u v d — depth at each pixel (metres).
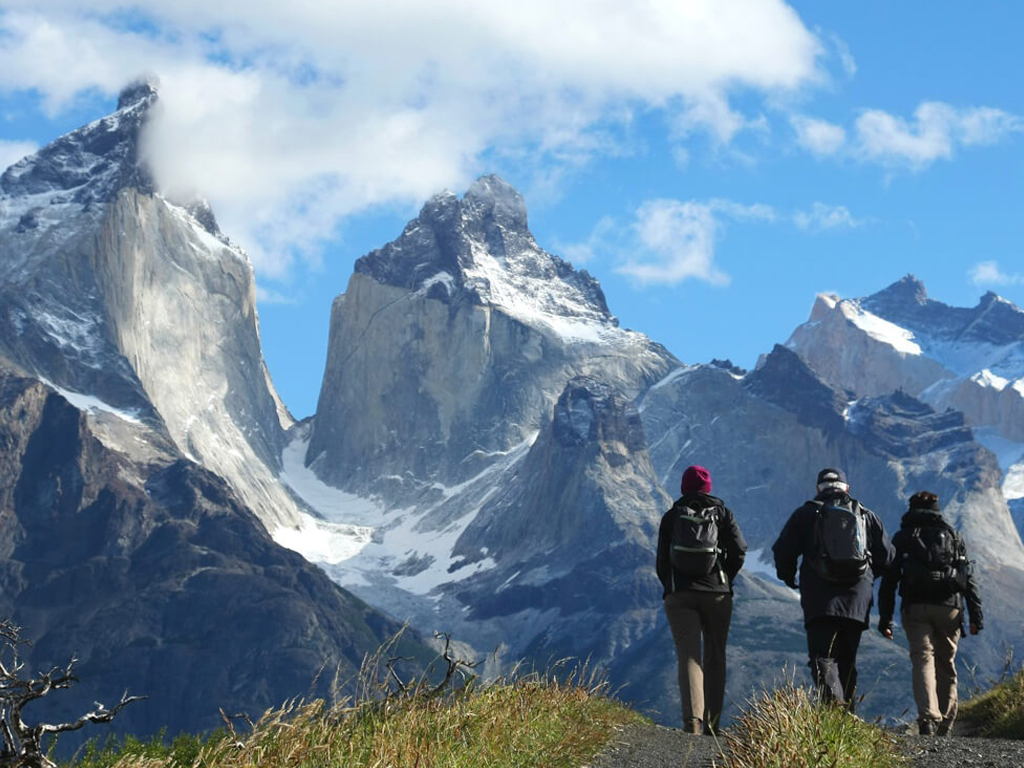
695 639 25.64
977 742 21.03
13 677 12.76
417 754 16.19
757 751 17.31
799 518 23.72
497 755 17.91
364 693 18.39
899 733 23.84
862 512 23.70
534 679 24.36
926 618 27.30
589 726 22.31
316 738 16.27
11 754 12.62
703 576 25.59
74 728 12.91
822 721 18.17
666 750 21.61
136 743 17.48
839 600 23.00
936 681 27.95
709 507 26.02
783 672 19.75
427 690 19.55
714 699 25.77
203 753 15.90
